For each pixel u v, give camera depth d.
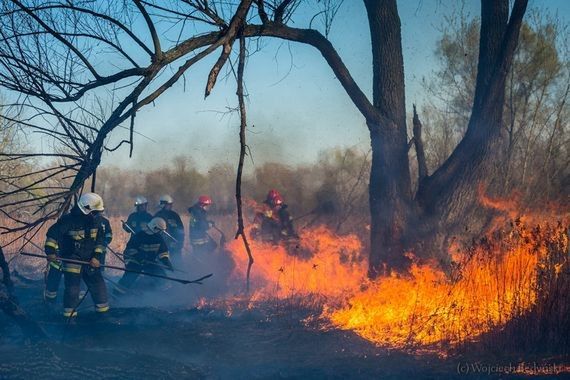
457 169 9.47
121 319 8.54
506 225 10.37
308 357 6.58
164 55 7.67
